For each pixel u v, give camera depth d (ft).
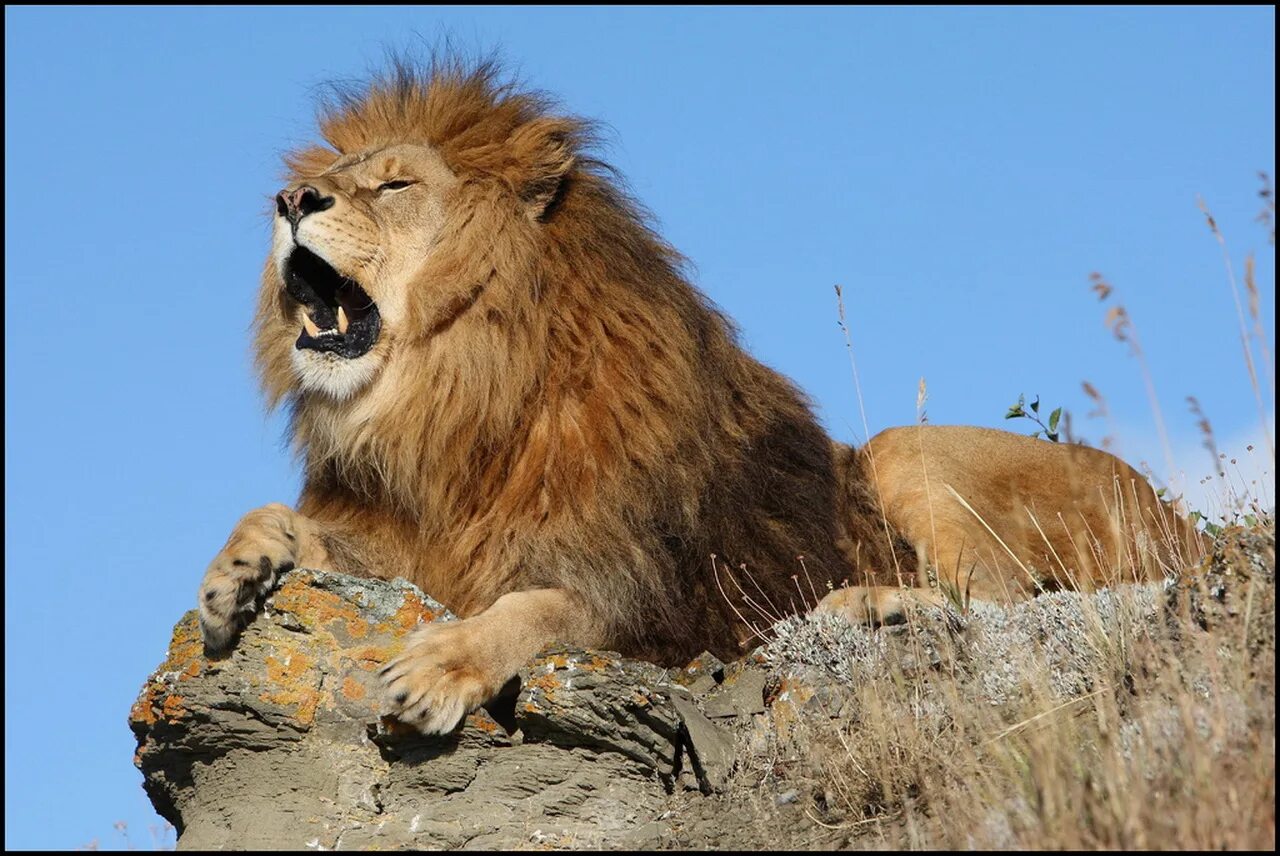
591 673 36.47
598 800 36.42
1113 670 35.68
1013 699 36.22
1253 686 31.60
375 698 37.06
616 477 40.32
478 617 38.01
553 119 44.42
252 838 35.99
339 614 37.83
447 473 41.24
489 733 36.70
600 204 43.78
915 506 46.98
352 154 44.68
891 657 37.70
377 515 43.01
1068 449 47.19
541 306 41.55
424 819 36.22
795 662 38.99
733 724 38.52
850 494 48.11
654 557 40.52
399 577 40.57
